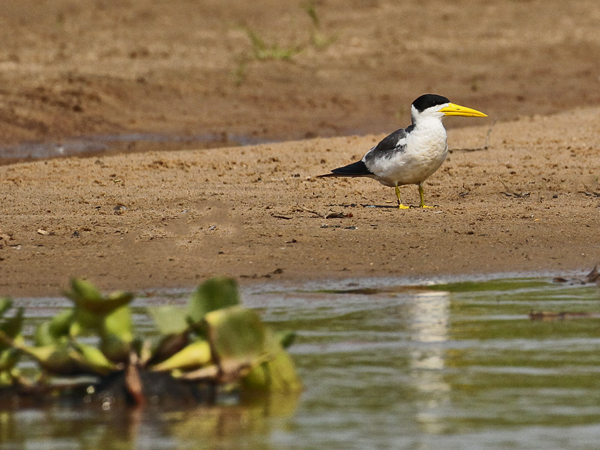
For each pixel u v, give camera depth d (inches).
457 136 874.1
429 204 609.6
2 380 272.4
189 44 1425.9
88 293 255.6
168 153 816.3
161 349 265.1
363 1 1721.2
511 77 1290.6
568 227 529.0
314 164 751.7
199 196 631.8
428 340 315.6
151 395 259.1
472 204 601.6
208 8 1653.5
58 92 1093.8
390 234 513.0
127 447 223.8
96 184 688.4
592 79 1277.1
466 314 353.4
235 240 503.5
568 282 414.6
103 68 1245.7
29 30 1480.1
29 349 266.8
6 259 469.4
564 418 240.4
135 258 469.4
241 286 414.6
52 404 261.9
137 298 396.2
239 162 764.6
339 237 507.5
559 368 283.0
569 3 1721.2
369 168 583.8
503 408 248.4
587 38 1491.1
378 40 1476.4
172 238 509.7
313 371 283.4
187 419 245.0
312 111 1107.3
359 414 245.8
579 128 884.0
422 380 273.3
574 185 654.5
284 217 558.3
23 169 745.6
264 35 1493.6
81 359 265.0
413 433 230.1
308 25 1566.2
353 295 391.5
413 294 392.2
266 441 226.2
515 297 383.2
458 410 247.4
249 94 1160.2
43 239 513.0
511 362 288.8
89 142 951.6
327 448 220.7
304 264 454.3
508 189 645.9
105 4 1654.8
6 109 1030.4
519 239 501.7
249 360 264.8
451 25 1579.7
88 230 531.8
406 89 1218.0
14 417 249.8
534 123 924.6
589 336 318.7
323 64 1318.9
